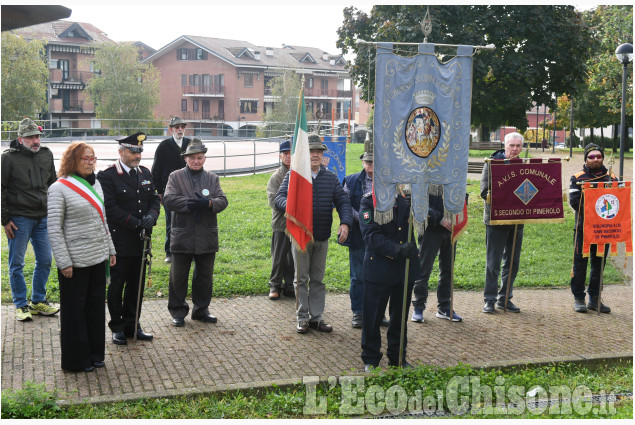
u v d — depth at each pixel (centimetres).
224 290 981
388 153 686
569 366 712
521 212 899
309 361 707
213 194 823
